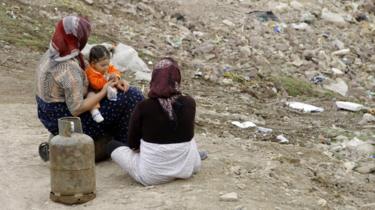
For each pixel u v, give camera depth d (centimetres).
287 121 1134
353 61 1684
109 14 1645
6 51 1330
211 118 1079
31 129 884
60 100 688
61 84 676
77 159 609
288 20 1820
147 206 604
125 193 638
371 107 1338
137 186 663
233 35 1670
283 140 973
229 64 1498
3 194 646
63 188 613
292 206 641
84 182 615
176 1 1806
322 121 1151
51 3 1609
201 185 659
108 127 722
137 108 646
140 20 1658
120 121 712
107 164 738
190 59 1498
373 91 1530
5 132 862
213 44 1584
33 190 656
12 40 1379
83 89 687
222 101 1228
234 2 1867
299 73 1533
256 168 745
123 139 719
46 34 1454
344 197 725
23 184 673
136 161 664
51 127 704
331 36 1784
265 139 979
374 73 1641
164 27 1652
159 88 638
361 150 936
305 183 734
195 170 688
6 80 1178
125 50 1341
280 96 1361
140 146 661
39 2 1603
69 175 610
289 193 679
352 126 1114
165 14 1730
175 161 652
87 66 704
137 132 654
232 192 641
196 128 991
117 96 701
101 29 1534
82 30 677
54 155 611
